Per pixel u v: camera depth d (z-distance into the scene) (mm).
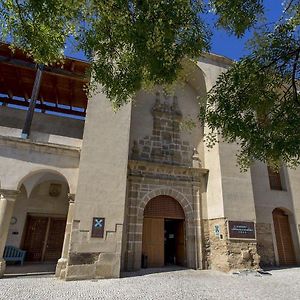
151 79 4504
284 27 4469
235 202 11250
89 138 9922
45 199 13258
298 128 4328
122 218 9344
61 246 13078
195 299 5988
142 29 3693
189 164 12797
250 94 4805
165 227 13203
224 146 12148
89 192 9227
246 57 4723
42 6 3801
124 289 6891
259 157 5441
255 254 10719
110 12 3861
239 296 6352
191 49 4141
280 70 4812
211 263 11031
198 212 11750
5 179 8836
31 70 11695
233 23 4543
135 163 11336
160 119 13117
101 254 8734
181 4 3779
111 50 4477
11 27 4340
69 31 4418
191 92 14438
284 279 8852
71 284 7488
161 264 10977
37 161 9320
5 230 8508
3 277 8336
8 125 12461
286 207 13328
